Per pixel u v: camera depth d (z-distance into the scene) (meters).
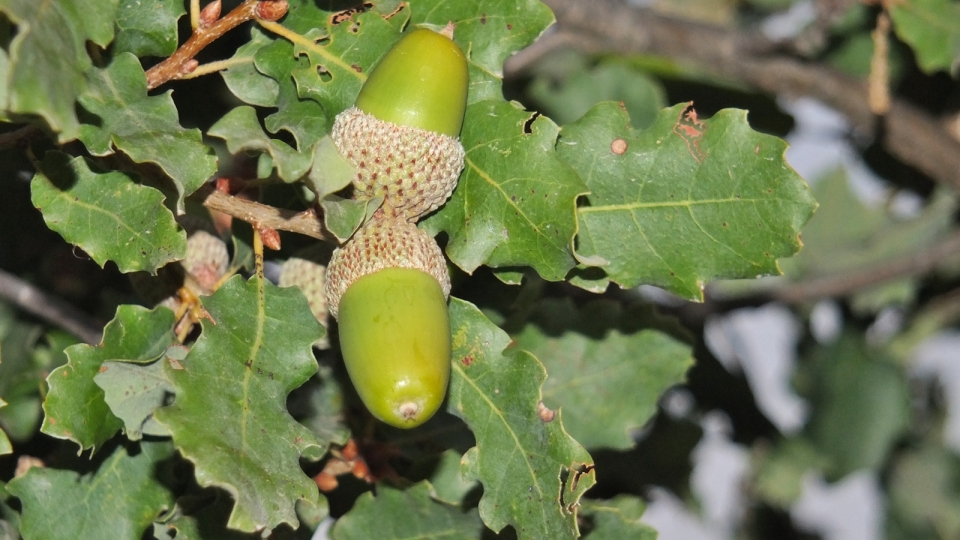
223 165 0.44
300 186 0.39
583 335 0.44
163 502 0.39
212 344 0.36
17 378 0.43
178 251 0.36
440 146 0.37
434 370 0.36
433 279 0.36
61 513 0.38
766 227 0.38
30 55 0.33
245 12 0.38
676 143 0.38
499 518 0.37
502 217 0.37
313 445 0.36
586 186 0.37
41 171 0.37
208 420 0.35
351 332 0.36
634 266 0.38
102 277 0.45
